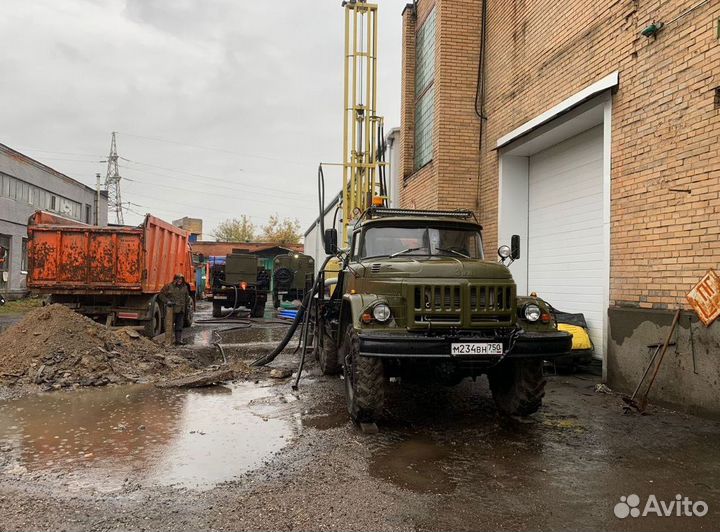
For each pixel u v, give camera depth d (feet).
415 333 16.44
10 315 60.90
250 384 24.49
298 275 74.74
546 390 22.91
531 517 11.01
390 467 13.83
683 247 19.43
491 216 36.11
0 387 22.98
